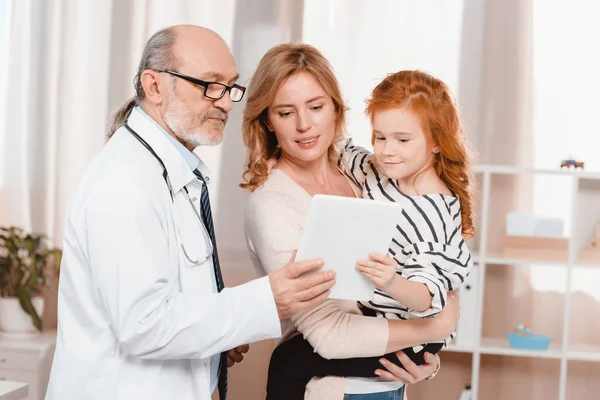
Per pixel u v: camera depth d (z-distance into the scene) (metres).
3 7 4.43
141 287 1.65
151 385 1.75
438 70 4.20
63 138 4.39
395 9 4.20
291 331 2.15
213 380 1.90
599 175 3.85
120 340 1.67
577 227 4.20
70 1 4.38
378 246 1.75
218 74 1.83
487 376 4.27
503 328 4.23
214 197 4.28
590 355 3.88
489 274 4.23
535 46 4.18
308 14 4.25
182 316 1.67
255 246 2.08
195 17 4.31
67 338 1.77
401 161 1.99
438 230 1.95
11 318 3.97
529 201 4.20
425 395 4.29
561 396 3.89
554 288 4.21
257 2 4.27
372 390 2.06
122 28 4.36
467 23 4.18
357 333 1.92
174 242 1.78
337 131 2.16
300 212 2.04
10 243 4.02
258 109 2.04
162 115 1.84
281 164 2.14
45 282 4.11
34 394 3.80
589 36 4.16
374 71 4.21
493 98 4.18
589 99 4.16
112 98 4.37
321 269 1.76
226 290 1.72
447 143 2.01
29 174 4.41
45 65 4.39
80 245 1.72
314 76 2.02
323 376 2.04
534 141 4.19
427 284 1.83
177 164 1.82
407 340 1.94
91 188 1.72
